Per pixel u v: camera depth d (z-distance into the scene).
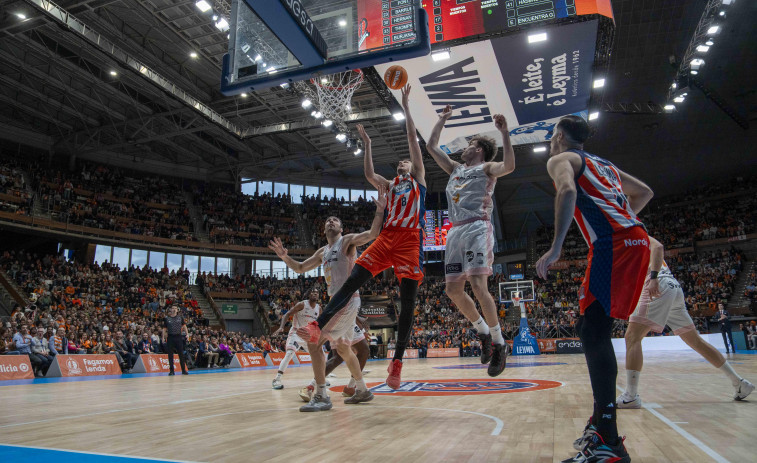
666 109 21.05
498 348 3.79
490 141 4.08
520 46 12.90
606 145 26.66
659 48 18.97
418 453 2.43
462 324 27.28
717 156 27.78
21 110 22.89
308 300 7.65
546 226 33.31
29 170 23.36
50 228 21.70
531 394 5.30
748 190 28.30
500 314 28.61
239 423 3.55
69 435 3.16
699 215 29.56
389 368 3.76
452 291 3.89
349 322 4.42
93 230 23.30
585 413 3.74
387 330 28.22
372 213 34.78
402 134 24.72
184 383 8.80
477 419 3.52
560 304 28.23
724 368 4.22
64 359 11.84
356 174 34.81
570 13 10.77
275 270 31.36
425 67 13.81
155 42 18.52
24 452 2.62
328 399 4.29
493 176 3.84
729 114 22.83
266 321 25.91
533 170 29.84
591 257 2.37
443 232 29.84
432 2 11.45
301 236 31.48
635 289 2.24
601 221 2.34
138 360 13.80
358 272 3.73
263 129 22.03
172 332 12.11
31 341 11.88
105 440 2.95
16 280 19.33
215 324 24.59
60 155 25.78
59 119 23.67
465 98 15.17
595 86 14.66
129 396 6.12
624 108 22.17
